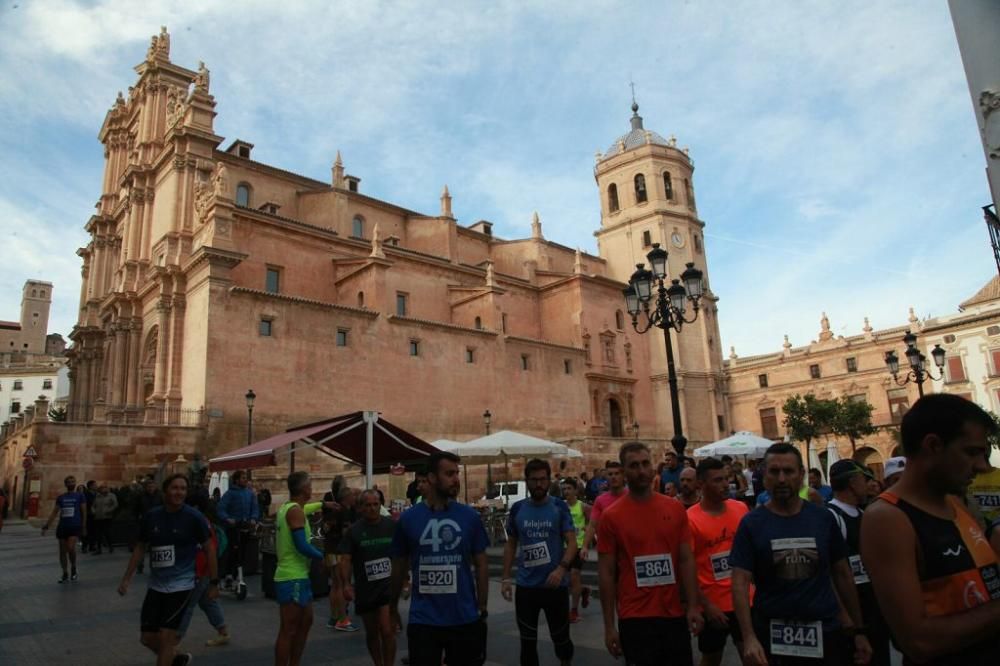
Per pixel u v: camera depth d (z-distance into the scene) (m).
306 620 8.29
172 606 7.64
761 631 5.21
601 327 59.28
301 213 49.16
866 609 6.79
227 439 34.06
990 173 5.16
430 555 6.21
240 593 14.59
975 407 3.43
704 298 67.44
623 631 5.86
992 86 5.17
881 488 9.03
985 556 3.40
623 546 5.96
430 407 43.28
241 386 35.19
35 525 28.84
